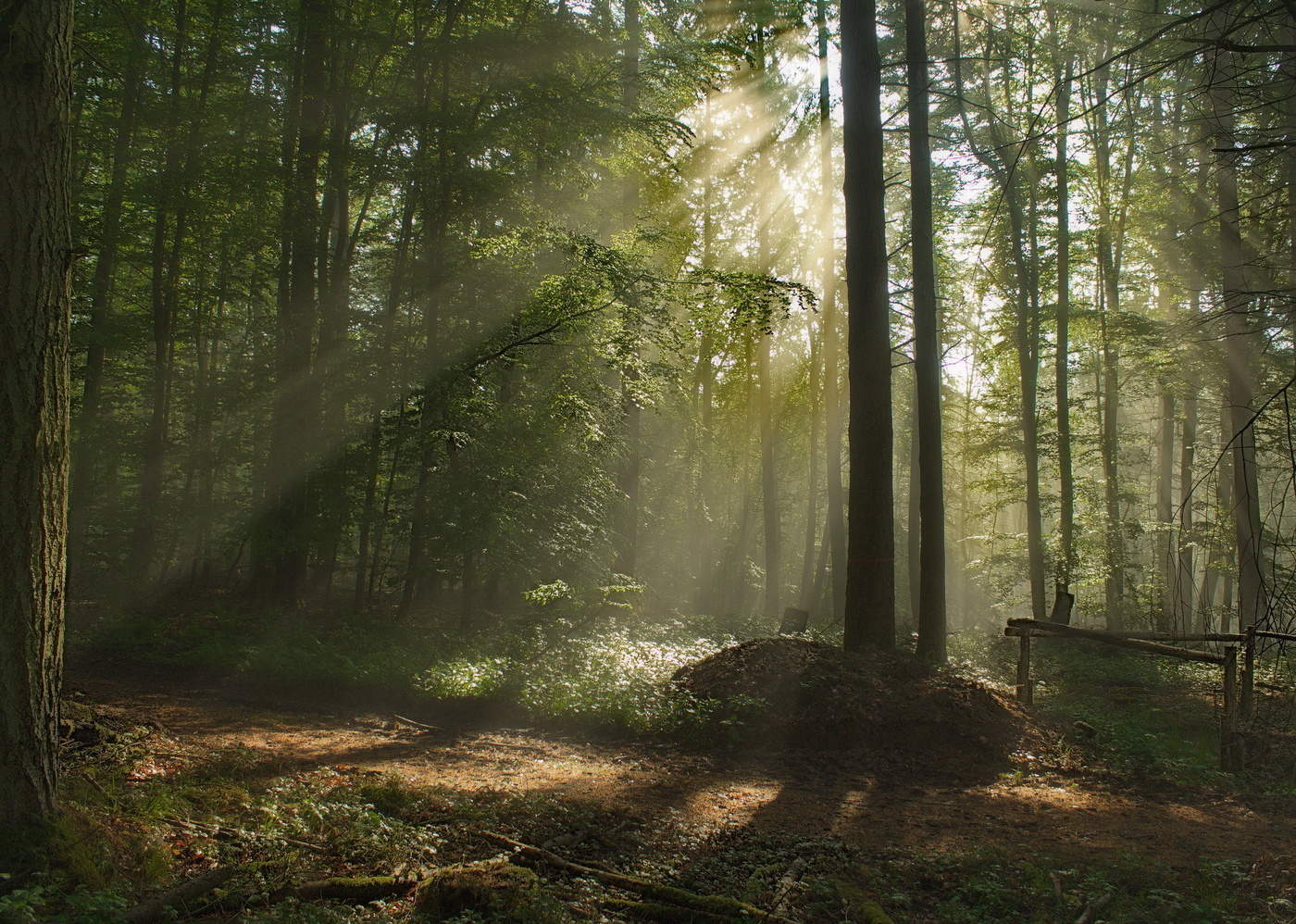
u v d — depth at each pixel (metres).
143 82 17.72
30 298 4.89
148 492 17.80
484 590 22.17
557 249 16.00
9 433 4.82
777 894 5.70
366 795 6.97
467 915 4.60
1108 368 26.67
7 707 4.82
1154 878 6.08
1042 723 10.80
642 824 7.05
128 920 4.27
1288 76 6.88
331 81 18.25
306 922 4.46
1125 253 27.97
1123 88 5.77
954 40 21.56
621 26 20.80
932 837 7.12
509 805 7.06
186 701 11.46
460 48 16.06
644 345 16.36
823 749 9.91
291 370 17.11
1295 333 15.60
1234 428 18.84
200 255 18.97
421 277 16.88
